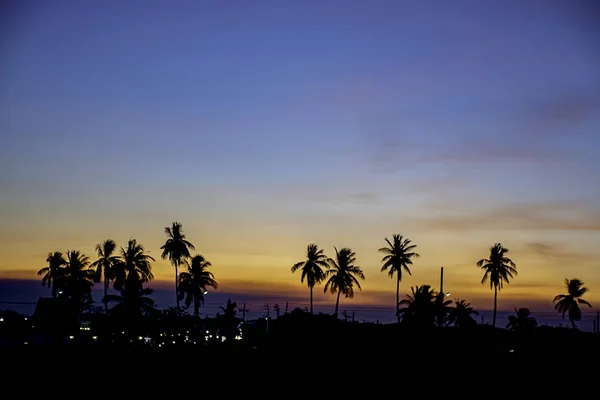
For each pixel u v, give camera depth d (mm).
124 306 102938
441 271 92875
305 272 115250
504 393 43656
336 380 46656
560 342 68562
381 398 41844
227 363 49188
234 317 137875
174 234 110312
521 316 129625
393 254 111062
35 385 40375
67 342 97250
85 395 38844
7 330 96812
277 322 63781
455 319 103812
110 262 110500
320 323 61719
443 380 47375
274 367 49500
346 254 116312
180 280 112250
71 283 103625
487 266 118062
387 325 84500
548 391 44344
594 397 42812
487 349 63500
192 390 41688
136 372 44500
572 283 131500
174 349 57156
